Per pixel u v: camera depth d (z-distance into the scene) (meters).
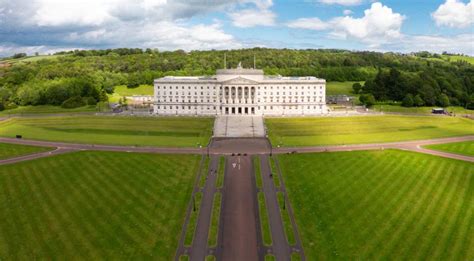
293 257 82.00
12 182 121.12
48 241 87.44
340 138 177.50
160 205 105.50
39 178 124.12
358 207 104.12
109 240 87.88
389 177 125.12
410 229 92.50
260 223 96.25
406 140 173.75
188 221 97.25
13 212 101.12
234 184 120.19
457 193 113.00
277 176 126.56
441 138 178.88
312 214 100.62
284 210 103.00
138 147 159.75
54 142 168.88
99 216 98.81
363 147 160.25
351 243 86.81
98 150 153.88
